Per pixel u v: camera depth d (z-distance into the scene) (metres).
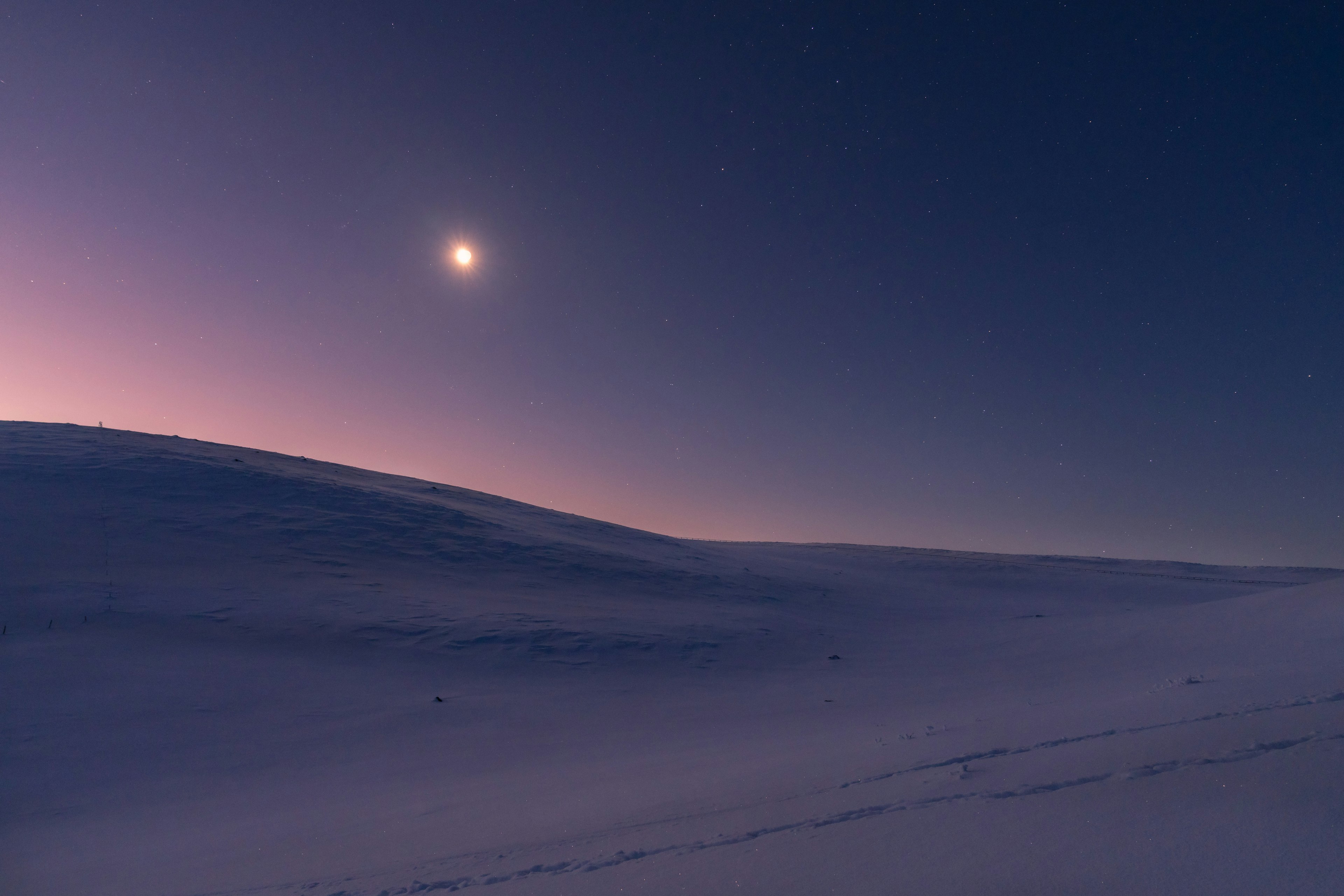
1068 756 4.87
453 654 19.62
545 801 7.10
